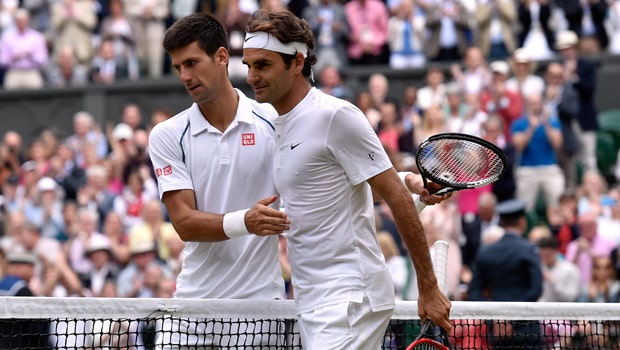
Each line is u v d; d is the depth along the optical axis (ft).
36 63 182.91
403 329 63.87
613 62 166.20
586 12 169.58
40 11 187.21
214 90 52.31
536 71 161.07
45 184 143.64
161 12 179.93
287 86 48.21
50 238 140.46
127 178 150.10
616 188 144.46
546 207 141.28
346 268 48.34
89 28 182.70
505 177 133.90
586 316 58.39
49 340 78.79
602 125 157.58
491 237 106.52
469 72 151.74
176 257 115.55
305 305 49.01
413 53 169.89
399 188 47.83
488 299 95.91
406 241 47.98
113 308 50.88
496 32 165.48
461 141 49.29
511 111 145.28
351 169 47.70
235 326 54.85
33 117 181.47
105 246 122.31
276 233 48.62
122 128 153.99
